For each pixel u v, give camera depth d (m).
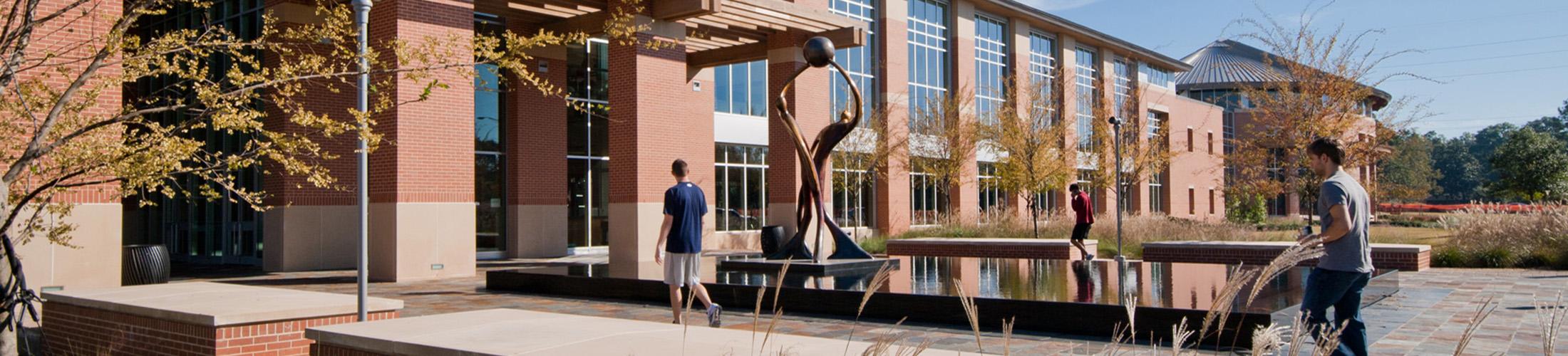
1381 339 8.82
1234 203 48.25
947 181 33.50
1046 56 41.88
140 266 13.20
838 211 31.78
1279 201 60.56
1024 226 28.91
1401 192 30.69
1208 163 56.03
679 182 9.13
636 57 20.16
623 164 20.34
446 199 17.20
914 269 14.11
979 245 21.58
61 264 10.85
